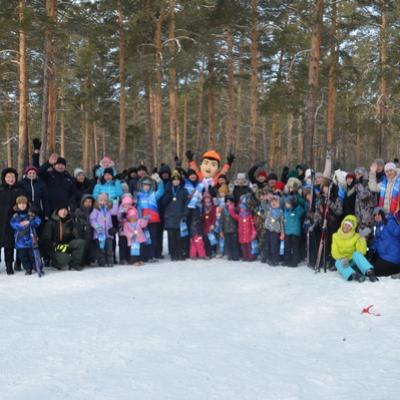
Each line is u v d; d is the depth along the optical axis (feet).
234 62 85.66
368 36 83.56
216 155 41.52
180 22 66.18
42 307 21.77
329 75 70.44
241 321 19.71
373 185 30.19
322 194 30.48
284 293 24.29
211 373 14.48
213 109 89.15
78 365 14.98
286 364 15.34
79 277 28.55
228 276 28.55
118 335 17.79
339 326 19.22
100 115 92.32
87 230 31.40
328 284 26.16
